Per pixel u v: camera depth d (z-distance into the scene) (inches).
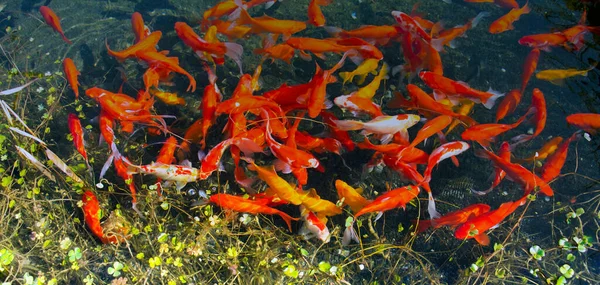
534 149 163.2
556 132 165.5
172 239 126.4
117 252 132.3
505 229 145.9
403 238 146.6
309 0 213.5
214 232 137.3
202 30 181.5
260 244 133.3
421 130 139.8
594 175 155.8
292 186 133.7
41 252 128.1
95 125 167.3
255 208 130.0
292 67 187.5
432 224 138.2
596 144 159.5
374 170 158.9
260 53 171.8
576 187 153.9
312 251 139.1
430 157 137.3
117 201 145.7
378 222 148.5
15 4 211.2
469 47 192.7
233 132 143.2
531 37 171.9
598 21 178.4
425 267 140.2
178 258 121.1
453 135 166.7
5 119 161.2
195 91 178.4
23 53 192.9
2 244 124.5
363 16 205.5
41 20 204.5
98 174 153.8
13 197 130.8
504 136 164.1
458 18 203.8
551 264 137.4
